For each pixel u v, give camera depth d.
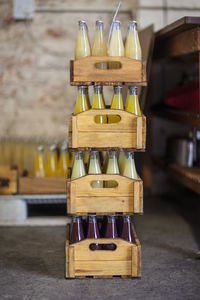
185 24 2.80
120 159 2.61
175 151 4.09
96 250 2.46
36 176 3.78
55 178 3.63
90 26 4.49
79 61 2.43
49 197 3.62
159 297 2.25
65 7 4.45
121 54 2.49
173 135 4.65
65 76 4.54
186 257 2.86
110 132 2.46
